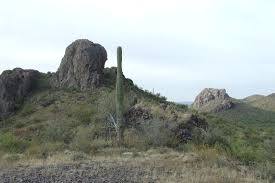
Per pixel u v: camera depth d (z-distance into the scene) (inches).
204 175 500.7
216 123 1411.2
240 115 2999.5
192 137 912.3
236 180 473.4
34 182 464.4
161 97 1659.7
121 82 965.2
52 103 1439.5
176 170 543.8
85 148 783.7
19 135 1130.7
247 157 690.8
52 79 1620.3
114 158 673.0
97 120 1128.8
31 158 679.7
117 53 975.6
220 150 743.7
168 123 950.4
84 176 499.8
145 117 1045.8
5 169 563.5
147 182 462.3
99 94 1425.9
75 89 1514.5
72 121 1188.5
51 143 869.2
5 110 1448.1
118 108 956.6
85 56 1526.8
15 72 1593.3
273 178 522.0
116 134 973.8
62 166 581.3
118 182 464.8
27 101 1513.3
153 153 744.3
